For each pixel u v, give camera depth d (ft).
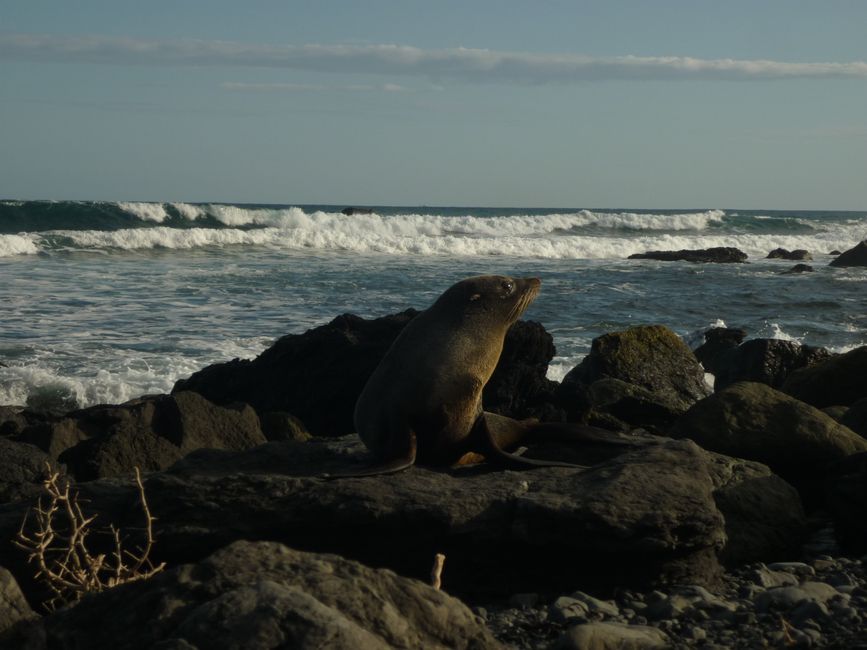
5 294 88.17
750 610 20.59
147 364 60.39
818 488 30.55
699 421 31.48
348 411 44.75
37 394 54.03
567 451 28.30
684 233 221.87
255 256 135.13
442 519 22.89
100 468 32.71
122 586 15.34
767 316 88.12
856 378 45.98
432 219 190.39
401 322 46.62
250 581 14.84
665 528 22.48
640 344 51.21
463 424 26.32
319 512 23.57
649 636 18.48
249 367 47.55
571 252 160.45
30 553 24.17
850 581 22.90
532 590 23.35
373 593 14.89
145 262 122.83
